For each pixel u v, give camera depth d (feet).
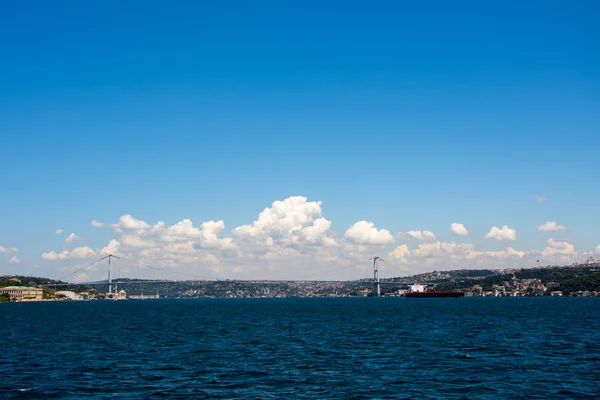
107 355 268.00
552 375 205.87
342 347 295.07
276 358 253.24
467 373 211.00
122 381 198.80
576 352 267.18
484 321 510.58
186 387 188.14
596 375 205.46
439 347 291.79
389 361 242.37
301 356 259.80
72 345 316.19
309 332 395.55
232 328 443.73
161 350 286.46
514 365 228.84
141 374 212.43
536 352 268.21
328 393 178.19
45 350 291.17
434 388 184.75
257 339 343.05
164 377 205.98
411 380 198.08
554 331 386.93
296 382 195.52
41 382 197.88
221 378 203.51
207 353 272.51
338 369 221.87
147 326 478.59
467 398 170.50
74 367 230.07
